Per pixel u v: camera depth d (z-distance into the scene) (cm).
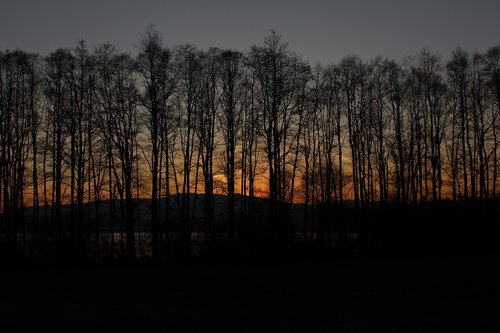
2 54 4366
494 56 4712
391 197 5591
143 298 2311
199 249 4588
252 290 2545
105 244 4584
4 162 4388
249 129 4556
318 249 4703
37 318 1844
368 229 5084
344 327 1652
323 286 2645
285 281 2881
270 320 1778
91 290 2588
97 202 4462
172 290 2577
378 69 5016
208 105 4444
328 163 5059
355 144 5088
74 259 4212
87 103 4300
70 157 4275
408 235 5000
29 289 2650
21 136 4475
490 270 3256
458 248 4872
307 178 4934
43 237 4703
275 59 4341
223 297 2319
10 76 4419
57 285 2814
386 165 5278
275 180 4312
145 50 4181
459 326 1647
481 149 4891
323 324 1697
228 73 4388
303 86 4450
